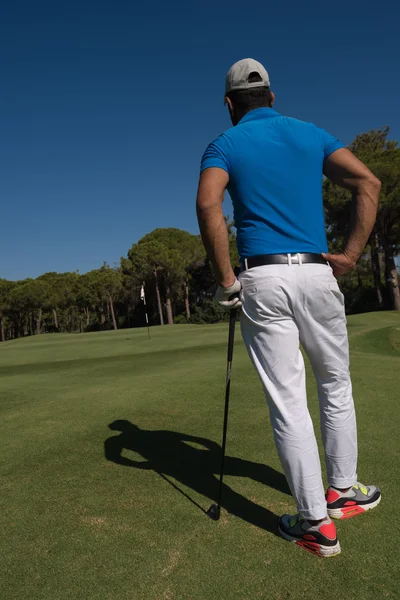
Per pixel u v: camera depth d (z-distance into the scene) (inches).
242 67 80.3
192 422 142.9
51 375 277.9
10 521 84.7
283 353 73.0
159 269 1535.4
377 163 991.6
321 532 69.8
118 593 63.2
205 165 74.4
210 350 371.6
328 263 76.4
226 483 97.0
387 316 776.3
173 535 77.2
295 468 71.7
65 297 2149.4
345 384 80.9
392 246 1112.8
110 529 80.0
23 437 135.7
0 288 1964.8
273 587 63.1
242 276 75.4
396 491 89.7
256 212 74.1
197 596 61.9
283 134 75.4
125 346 490.6
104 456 116.6
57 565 70.2
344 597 60.6
